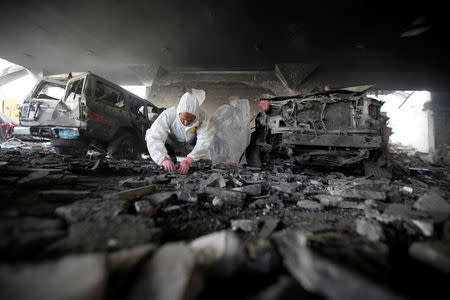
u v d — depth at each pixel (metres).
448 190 3.00
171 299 0.62
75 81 4.98
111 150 5.44
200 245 0.89
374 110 4.09
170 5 7.54
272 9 7.56
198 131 3.37
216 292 0.77
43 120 4.67
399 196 2.20
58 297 0.54
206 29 8.88
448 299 0.73
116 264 0.71
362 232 1.25
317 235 1.04
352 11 7.49
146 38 9.75
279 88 12.59
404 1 6.93
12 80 16.23
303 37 9.13
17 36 9.88
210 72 13.12
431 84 12.97
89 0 7.44
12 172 2.40
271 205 1.98
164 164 2.84
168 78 13.23
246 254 0.86
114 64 12.65
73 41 10.22
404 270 0.92
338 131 4.11
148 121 6.82
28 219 1.05
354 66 11.33
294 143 4.12
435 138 17.88
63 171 2.63
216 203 1.88
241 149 4.52
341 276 0.69
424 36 8.65
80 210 1.29
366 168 4.15
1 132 8.75
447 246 0.92
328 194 2.32
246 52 10.62
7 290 0.56
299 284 0.82
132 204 1.59
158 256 0.76
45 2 7.64
